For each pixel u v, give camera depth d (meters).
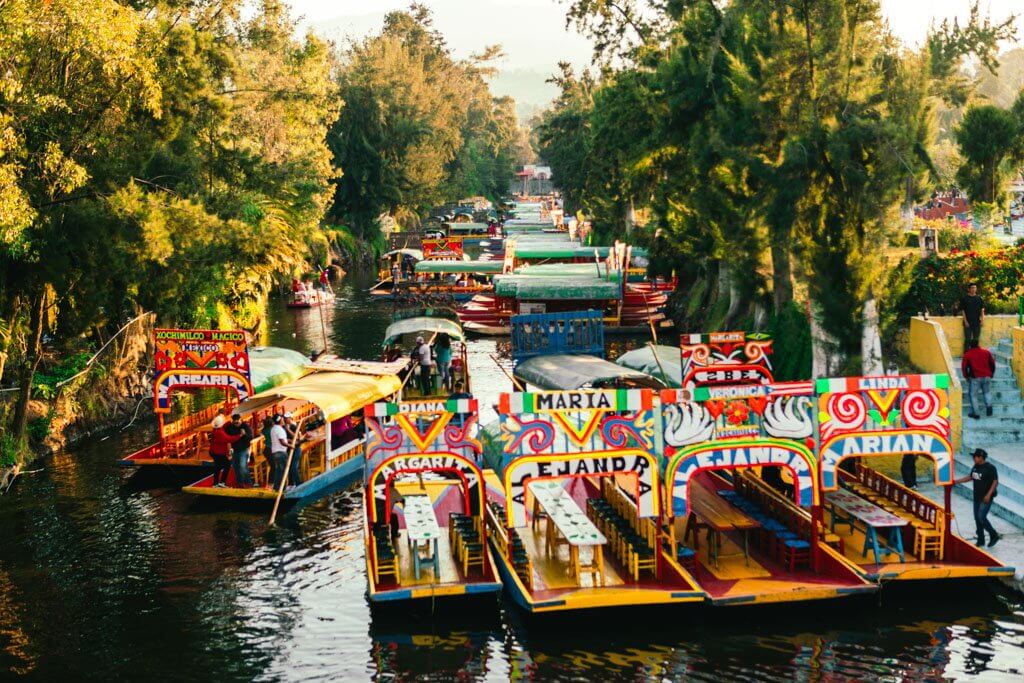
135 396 32.94
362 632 15.59
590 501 19.81
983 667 13.52
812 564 16.48
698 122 35.66
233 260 34.81
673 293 51.19
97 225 26.27
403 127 97.56
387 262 74.12
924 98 25.41
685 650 14.48
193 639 15.51
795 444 16.06
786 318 29.17
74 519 21.70
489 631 15.45
